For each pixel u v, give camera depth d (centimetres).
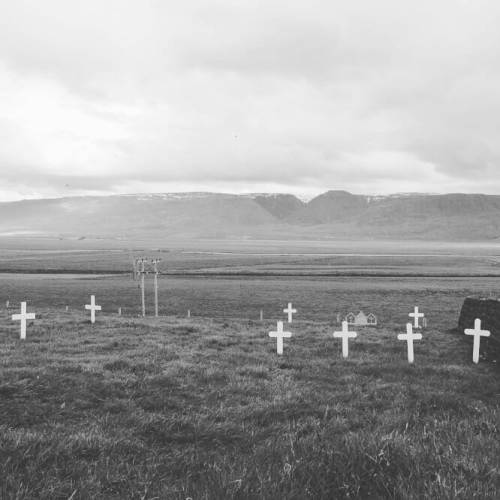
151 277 10844
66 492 689
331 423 1031
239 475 703
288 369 1633
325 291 7562
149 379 1385
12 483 688
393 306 5659
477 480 674
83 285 8288
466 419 1008
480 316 2164
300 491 657
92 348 1922
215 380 1432
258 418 1102
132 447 895
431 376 1529
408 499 627
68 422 1046
